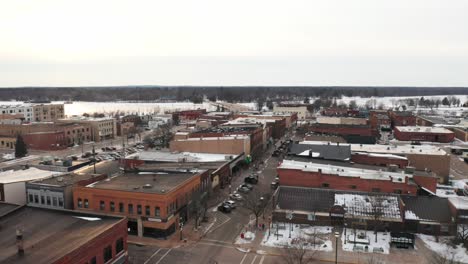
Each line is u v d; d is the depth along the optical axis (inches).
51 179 3009.4
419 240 2466.8
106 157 5295.3
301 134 7785.4
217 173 3634.4
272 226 2696.9
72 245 1726.1
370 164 3745.1
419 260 2177.7
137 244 2421.3
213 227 2714.1
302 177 3110.2
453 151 5344.5
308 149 3860.7
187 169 3533.5
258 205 2984.7
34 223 2028.8
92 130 7229.3
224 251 2316.7
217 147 4653.1
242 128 5506.9
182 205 2780.5
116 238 1984.5
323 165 3336.6
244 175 4311.0
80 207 2733.8
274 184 3774.6
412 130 5930.1
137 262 2156.7
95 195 2674.7
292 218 2751.0
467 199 2704.2
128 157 4343.0
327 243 2401.6
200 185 3166.8
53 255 1626.5
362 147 4247.0
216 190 3619.6
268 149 6141.7
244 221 2829.7
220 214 2992.1
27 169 3523.6
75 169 3954.2
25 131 6569.9
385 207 2669.8
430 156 3885.3
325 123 6924.2
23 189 2992.1
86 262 1739.7
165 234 2516.0
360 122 7199.8
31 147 6190.9
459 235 2388.0
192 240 2484.0
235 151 4613.7
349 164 3442.4
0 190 2891.2
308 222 2731.3
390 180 2913.4
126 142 7027.6
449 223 2532.0
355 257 2215.8
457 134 6299.2
